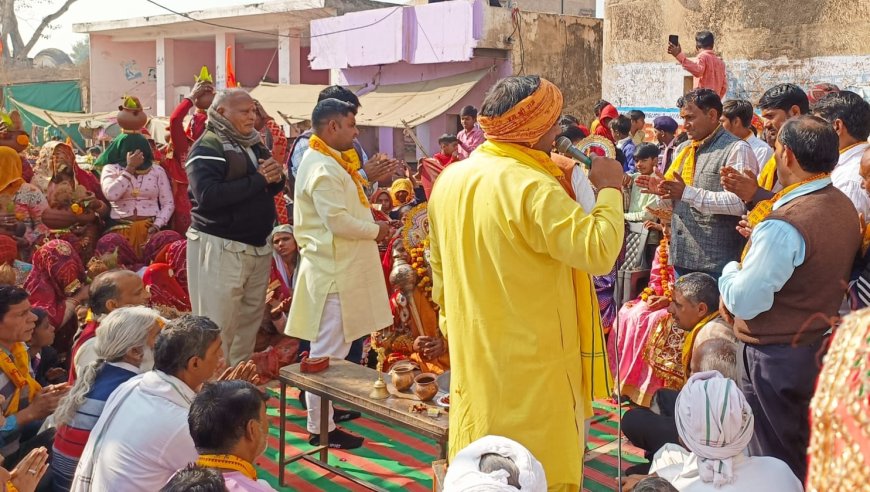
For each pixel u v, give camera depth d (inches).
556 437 104.7
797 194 119.5
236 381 111.8
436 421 137.9
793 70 339.0
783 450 123.6
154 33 917.2
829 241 115.6
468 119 402.0
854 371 39.2
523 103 101.3
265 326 237.3
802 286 117.3
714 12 365.7
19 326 154.0
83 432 133.8
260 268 201.2
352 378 160.1
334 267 174.7
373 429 195.0
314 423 177.2
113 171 276.2
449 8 574.6
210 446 107.6
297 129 609.9
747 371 125.5
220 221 190.1
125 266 267.6
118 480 117.0
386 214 261.1
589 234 96.1
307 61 831.7
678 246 184.5
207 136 190.2
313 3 733.3
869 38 312.8
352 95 212.4
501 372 104.1
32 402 153.8
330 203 170.2
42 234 277.4
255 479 110.2
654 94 395.5
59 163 272.5
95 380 137.2
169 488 88.7
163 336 125.6
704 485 106.3
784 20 340.2
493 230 102.0
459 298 107.5
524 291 102.3
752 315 120.1
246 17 792.3
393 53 616.7
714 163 177.9
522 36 573.9
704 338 152.4
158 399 121.8
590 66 605.9
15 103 920.3
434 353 205.9
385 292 184.1
